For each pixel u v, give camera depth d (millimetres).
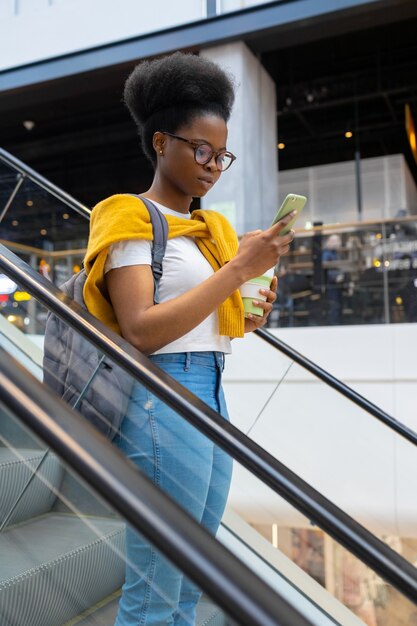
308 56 8562
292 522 1886
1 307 2533
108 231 1240
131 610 1109
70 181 12875
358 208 9438
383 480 2828
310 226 4801
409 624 1658
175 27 6500
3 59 7320
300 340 4430
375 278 4574
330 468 2824
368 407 2633
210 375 1312
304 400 2834
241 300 1369
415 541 2818
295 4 6113
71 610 1154
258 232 1245
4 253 1551
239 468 1930
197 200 8359
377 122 9992
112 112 10352
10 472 1155
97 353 1252
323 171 9672
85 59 6848
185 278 1300
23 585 1159
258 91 7027
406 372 4137
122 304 1233
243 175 6395
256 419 2861
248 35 6336
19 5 7367
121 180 12562
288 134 10422
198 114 1358
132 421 1205
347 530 1097
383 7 5879
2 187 3719
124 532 1073
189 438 1196
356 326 4328
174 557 570
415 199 9766
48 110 9547
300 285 4754
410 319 4457
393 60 8781
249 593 543
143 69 1410
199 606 1202
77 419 714
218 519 1314
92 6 6906
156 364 1262
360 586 1751
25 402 694
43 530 1149
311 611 1755
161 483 1175
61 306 1276
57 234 3908
